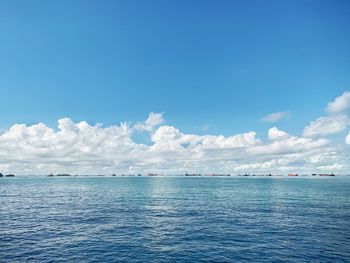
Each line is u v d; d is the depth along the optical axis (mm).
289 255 22266
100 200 62750
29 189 106688
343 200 59344
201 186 119750
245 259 21422
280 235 28297
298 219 36719
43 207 50375
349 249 23703
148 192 86875
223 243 25672
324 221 35219
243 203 54500
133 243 25781
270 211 43594
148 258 21719
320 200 59438
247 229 31047
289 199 61750
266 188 102188
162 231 30422
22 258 21703
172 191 90312
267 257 21812
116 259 21500
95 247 24547
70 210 46250
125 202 58094
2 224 34562
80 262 20859
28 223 35094
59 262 20812
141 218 38219
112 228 31969
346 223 33906
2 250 23719
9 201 61344
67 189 106062
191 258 21703
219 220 36406
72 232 30109
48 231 30609
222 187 110500
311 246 24578
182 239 27047
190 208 47781
